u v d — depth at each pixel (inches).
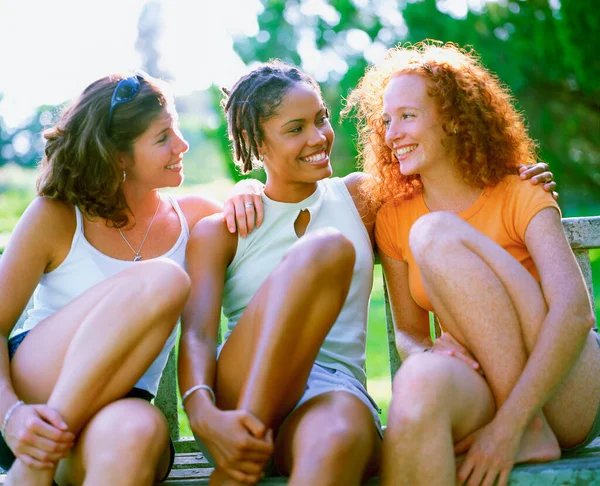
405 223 102.5
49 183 98.3
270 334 77.9
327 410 79.0
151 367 98.0
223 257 100.6
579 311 83.2
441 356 80.0
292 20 441.7
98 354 79.5
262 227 102.6
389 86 100.3
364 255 102.6
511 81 378.9
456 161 98.1
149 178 101.7
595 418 89.6
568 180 411.8
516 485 79.9
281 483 79.7
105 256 99.3
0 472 104.5
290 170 101.3
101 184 98.1
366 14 421.1
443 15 398.9
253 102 101.0
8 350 92.7
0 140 604.4
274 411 78.4
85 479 77.3
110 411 79.5
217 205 110.5
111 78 101.3
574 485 79.7
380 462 79.4
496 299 82.1
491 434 79.2
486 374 83.0
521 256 94.9
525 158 101.4
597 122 398.6
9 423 80.5
